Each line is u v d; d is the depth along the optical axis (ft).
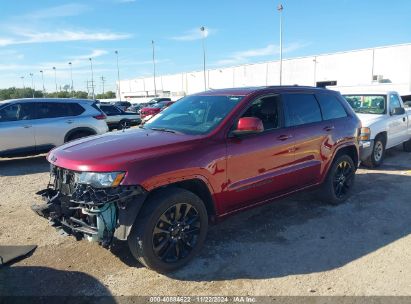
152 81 334.44
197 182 12.92
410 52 145.38
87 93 344.28
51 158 13.32
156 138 13.38
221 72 243.60
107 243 11.53
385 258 13.25
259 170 14.67
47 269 12.69
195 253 12.98
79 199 11.28
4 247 14.32
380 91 32.30
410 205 18.90
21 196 21.66
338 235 15.29
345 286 11.48
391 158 32.78
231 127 13.98
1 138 30.76
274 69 202.90
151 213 11.61
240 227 16.16
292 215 17.58
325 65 176.35
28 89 329.72
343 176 19.16
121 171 11.22
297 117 16.75
